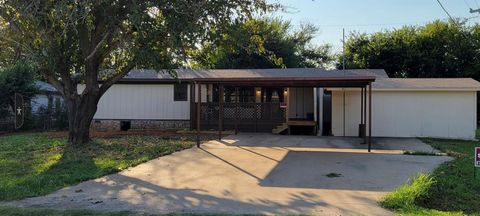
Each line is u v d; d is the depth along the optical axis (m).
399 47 35.38
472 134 19.39
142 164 11.47
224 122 21.75
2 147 14.37
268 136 19.03
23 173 10.05
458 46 34.06
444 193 8.27
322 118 22.58
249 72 24.75
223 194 8.08
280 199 7.68
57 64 13.99
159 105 23.22
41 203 7.35
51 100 25.02
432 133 19.73
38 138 17.12
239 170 10.66
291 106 25.03
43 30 12.42
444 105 19.67
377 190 8.42
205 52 14.18
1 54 14.39
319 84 17.19
